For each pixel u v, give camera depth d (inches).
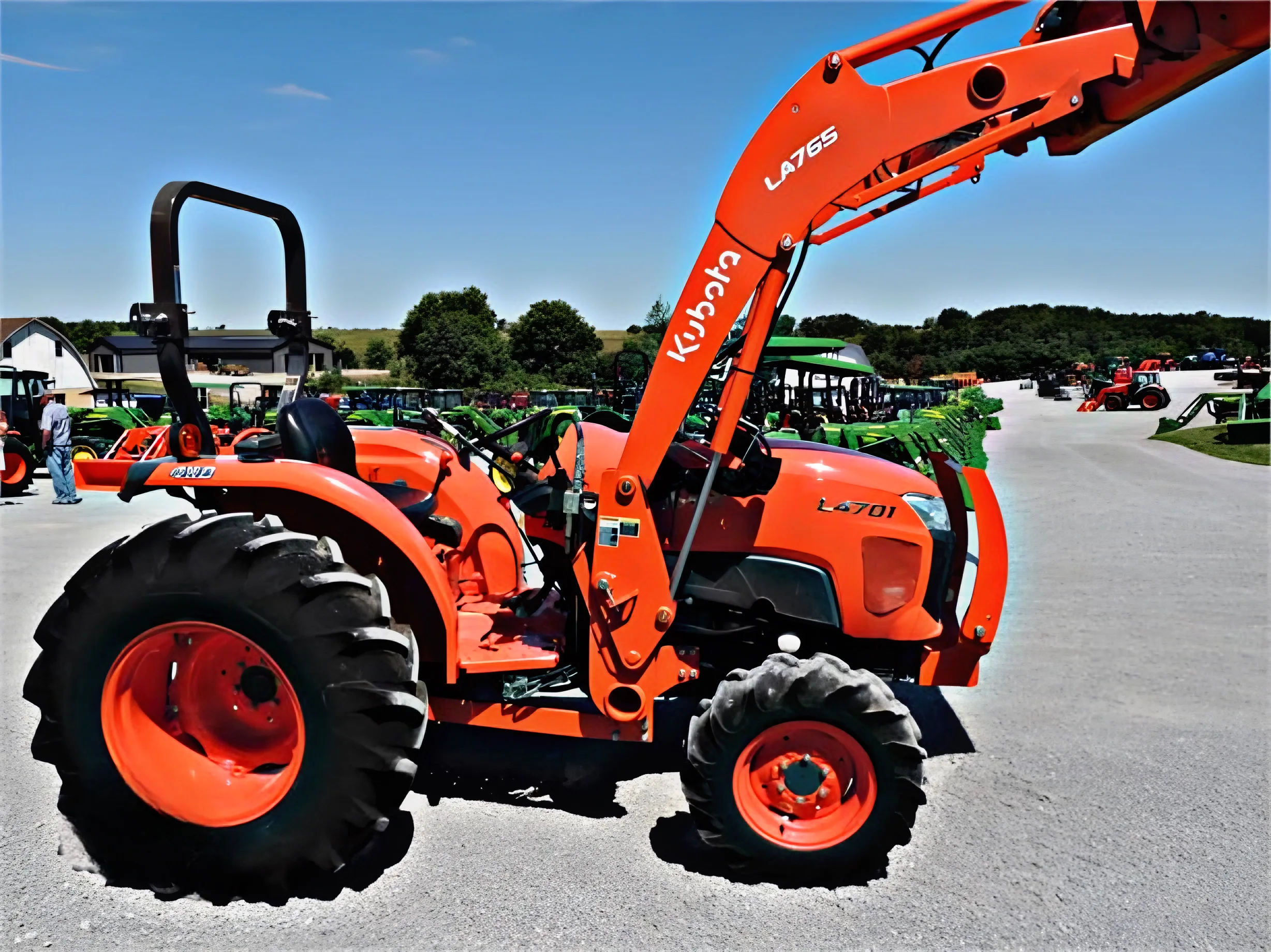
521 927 102.1
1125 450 700.0
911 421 528.1
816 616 126.3
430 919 103.6
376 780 105.0
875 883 112.1
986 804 133.1
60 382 1910.7
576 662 124.4
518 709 119.7
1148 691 179.0
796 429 474.0
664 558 125.8
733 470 123.9
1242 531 349.4
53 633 108.7
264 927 102.2
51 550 311.9
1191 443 727.1
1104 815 129.6
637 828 124.4
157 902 107.4
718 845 111.3
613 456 133.5
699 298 109.5
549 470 134.7
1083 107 113.0
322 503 125.0
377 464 163.0
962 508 139.6
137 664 109.6
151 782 109.0
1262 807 131.9
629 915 104.6
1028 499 442.0
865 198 106.8
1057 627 223.3
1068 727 161.3
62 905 106.0
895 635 127.3
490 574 157.3
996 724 163.3
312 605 103.4
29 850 117.8
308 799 104.5
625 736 117.8
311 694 103.7
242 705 114.8
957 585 136.9
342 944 99.2
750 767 111.9
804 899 108.3
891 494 126.7
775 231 107.3
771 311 110.6
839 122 105.7
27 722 157.8
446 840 120.9
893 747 106.9
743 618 128.3
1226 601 247.0
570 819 126.9
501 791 135.2
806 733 110.7
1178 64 104.0
